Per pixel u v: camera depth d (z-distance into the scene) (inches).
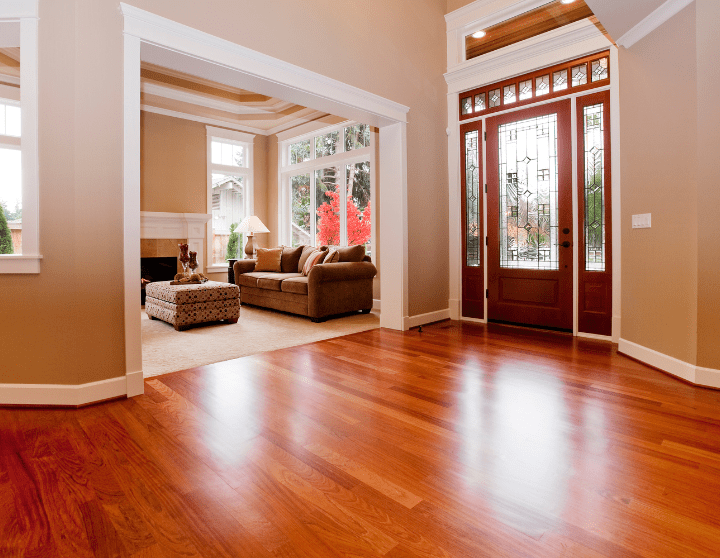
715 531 50.8
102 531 51.5
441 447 73.2
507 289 179.3
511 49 167.3
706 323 102.1
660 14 109.9
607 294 151.9
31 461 68.3
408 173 170.1
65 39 88.7
